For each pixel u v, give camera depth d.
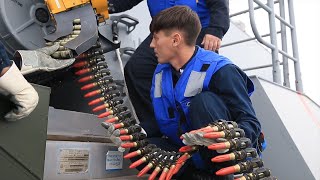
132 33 3.71
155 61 2.86
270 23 3.76
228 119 1.95
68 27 2.56
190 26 2.07
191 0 2.80
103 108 2.43
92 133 2.35
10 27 2.64
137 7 3.79
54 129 2.08
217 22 2.66
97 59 2.65
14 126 1.38
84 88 2.61
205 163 1.99
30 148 1.42
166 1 2.86
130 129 2.15
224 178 1.96
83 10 2.60
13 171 1.37
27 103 1.34
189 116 2.03
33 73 2.17
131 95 2.94
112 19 3.40
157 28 2.12
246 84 2.14
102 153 2.14
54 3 2.57
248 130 1.85
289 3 4.49
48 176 1.81
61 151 1.89
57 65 2.21
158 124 2.27
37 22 2.79
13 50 2.72
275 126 3.07
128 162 2.32
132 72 2.91
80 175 1.99
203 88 2.04
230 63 2.07
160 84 2.23
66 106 2.80
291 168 2.98
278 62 3.75
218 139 1.59
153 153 2.05
